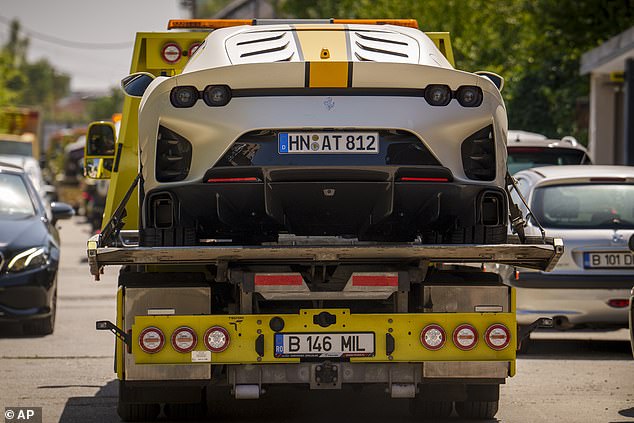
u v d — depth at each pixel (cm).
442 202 1414
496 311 1442
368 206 1402
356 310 1462
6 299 2484
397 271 1416
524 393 1791
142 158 1424
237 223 1416
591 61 5216
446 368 1410
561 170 2411
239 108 1376
